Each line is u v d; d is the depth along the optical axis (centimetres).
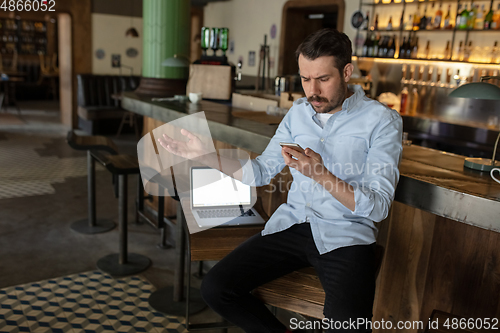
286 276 174
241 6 823
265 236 182
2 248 334
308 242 174
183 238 259
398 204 213
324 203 173
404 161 204
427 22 532
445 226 198
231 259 173
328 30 160
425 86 552
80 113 864
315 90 162
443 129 498
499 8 475
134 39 930
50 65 1444
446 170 189
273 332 169
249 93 404
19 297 267
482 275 189
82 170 580
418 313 213
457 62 489
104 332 237
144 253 339
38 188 490
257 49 789
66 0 847
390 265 221
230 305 166
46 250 335
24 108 1164
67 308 258
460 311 198
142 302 269
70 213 417
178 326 246
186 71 468
